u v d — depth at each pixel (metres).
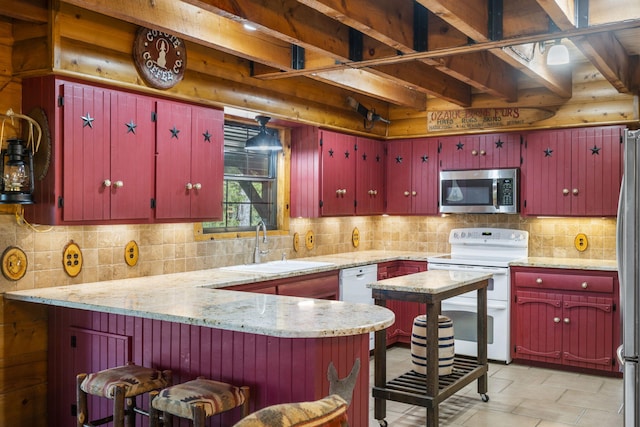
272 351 2.66
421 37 3.51
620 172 5.08
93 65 3.34
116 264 3.92
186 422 2.92
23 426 3.42
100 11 2.85
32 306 3.46
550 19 3.14
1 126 3.26
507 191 5.56
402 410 4.10
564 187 5.33
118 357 3.19
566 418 3.91
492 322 5.36
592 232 5.50
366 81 4.89
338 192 5.56
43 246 3.51
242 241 4.96
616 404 4.20
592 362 4.96
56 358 3.49
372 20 3.13
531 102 5.37
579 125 5.23
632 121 5.00
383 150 6.28
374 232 6.65
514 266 5.30
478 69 4.52
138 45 3.54
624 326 2.68
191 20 3.27
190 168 4.02
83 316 3.37
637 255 2.65
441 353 3.92
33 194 3.31
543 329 5.18
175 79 3.77
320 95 5.22
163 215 3.83
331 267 4.93
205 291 3.46
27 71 3.24
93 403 3.29
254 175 5.23
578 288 5.01
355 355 2.80
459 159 5.87
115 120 3.52
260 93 4.54
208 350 2.87
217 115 4.23
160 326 3.04
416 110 6.08
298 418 1.61
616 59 4.32
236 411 2.74
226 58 4.16
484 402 4.24
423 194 6.08
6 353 3.34
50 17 3.15
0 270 3.30
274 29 3.13
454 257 5.81
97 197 3.42
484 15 3.24
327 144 5.42
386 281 3.89
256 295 3.34
